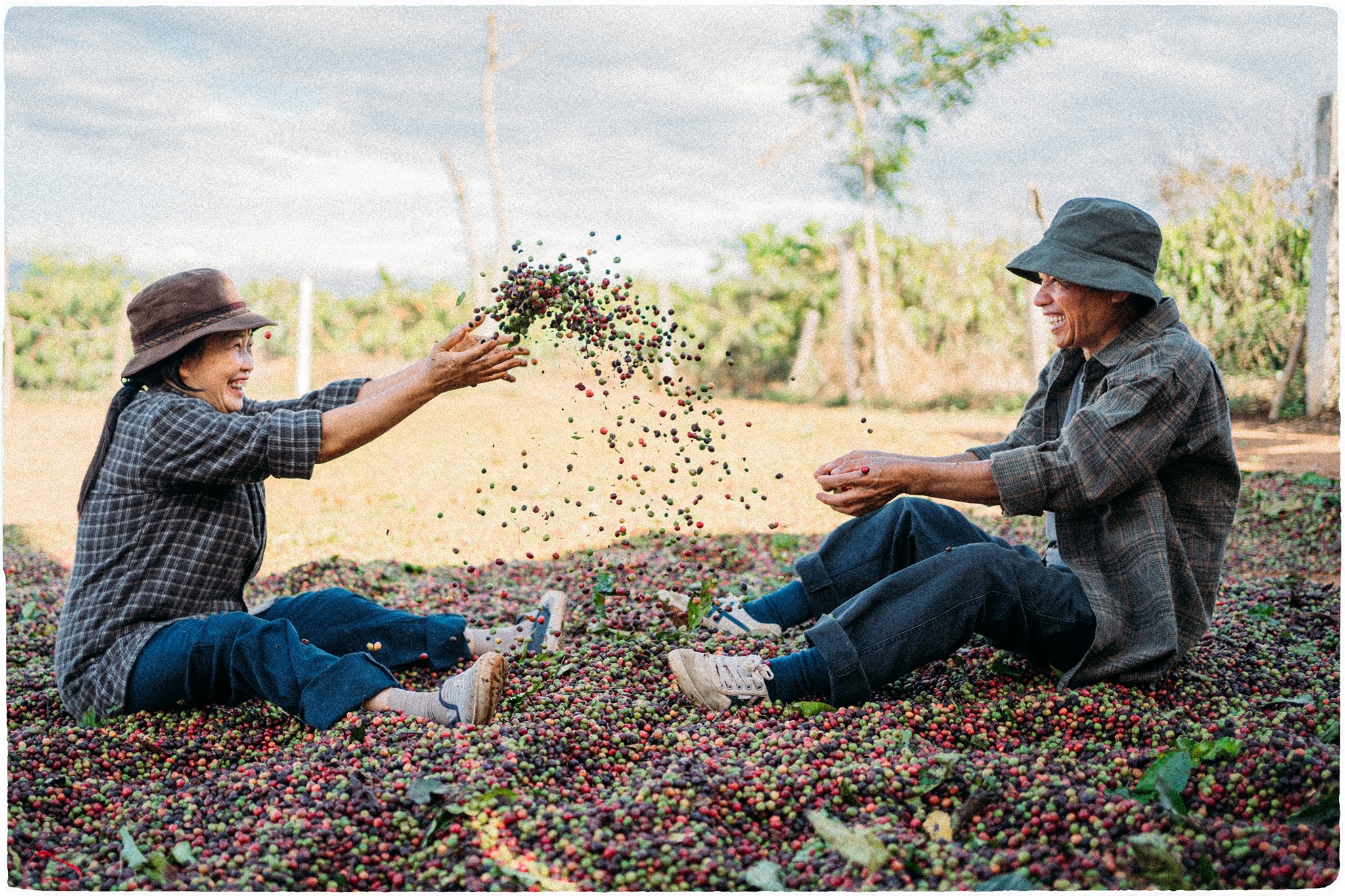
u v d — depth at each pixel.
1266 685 3.23
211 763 2.96
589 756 2.78
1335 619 4.02
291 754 2.84
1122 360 3.07
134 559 3.14
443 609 4.41
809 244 14.76
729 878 2.23
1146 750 2.70
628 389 10.38
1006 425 10.72
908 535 3.46
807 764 2.63
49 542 6.70
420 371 3.25
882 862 2.23
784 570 5.15
